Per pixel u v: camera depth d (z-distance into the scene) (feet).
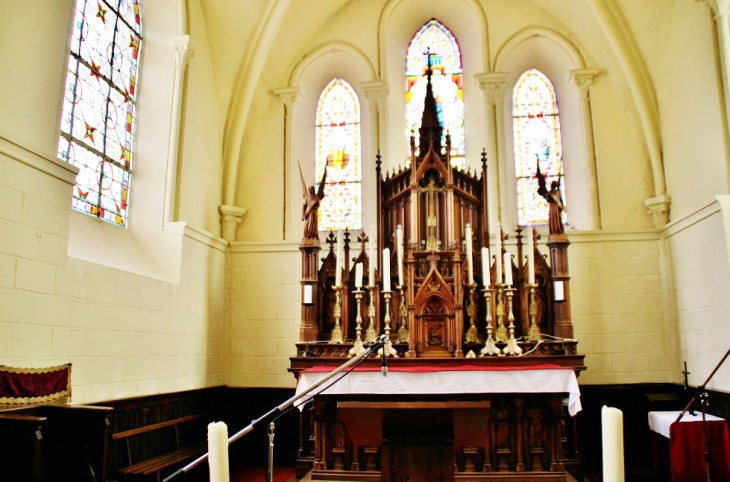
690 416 27.76
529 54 40.37
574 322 35.40
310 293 31.99
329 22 40.88
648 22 34.76
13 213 18.90
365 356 16.85
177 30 31.78
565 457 28.22
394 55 41.32
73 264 21.89
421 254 32.35
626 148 37.29
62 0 22.22
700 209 30.42
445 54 41.39
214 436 11.80
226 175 37.73
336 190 39.93
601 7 35.24
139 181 30.68
